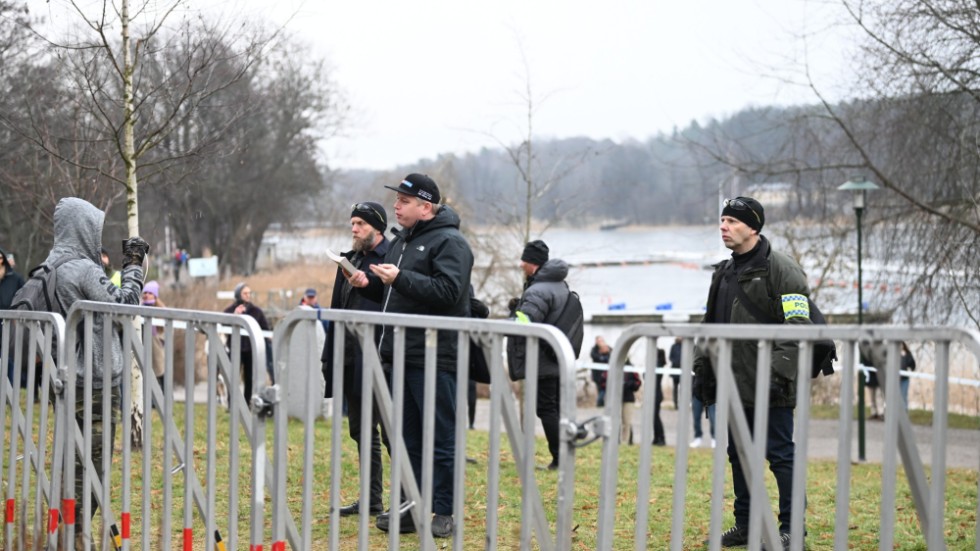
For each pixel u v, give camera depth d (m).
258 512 4.96
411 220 6.42
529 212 22.33
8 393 6.72
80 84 10.70
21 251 16.38
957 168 15.67
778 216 20.28
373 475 7.32
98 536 6.48
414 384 6.35
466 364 4.45
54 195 11.73
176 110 10.19
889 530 3.63
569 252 27.11
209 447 5.25
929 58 15.32
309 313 4.84
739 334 3.89
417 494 4.77
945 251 15.62
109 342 5.80
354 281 6.18
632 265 50.25
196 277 41.00
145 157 12.05
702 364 5.91
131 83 10.39
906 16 15.38
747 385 5.77
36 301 6.43
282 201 46.69
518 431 4.36
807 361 3.85
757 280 5.82
